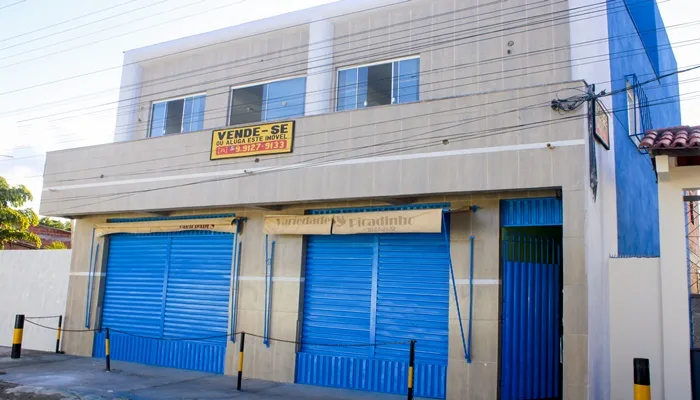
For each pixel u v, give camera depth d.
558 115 10.02
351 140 11.77
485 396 10.32
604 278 10.48
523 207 10.66
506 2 12.62
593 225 10.07
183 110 16.66
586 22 11.82
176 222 14.46
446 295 11.12
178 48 16.66
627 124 13.78
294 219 12.57
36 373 12.79
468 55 12.84
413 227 11.05
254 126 12.98
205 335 13.72
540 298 10.98
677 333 9.26
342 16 14.36
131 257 15.44
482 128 10.55
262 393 11.13
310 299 12.58
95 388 11.29
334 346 12.12
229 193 13.06
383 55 13.85
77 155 15.70
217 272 13.86
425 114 11.10
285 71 15.04
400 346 11.41
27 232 26.03
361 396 10.94
